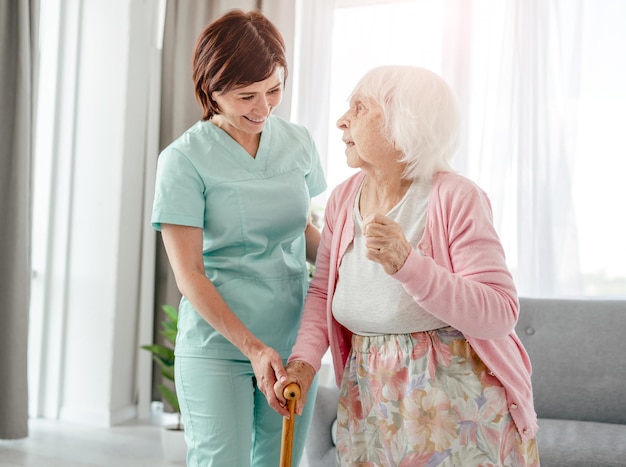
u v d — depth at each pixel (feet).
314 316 4.87
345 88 12.87
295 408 4.56
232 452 5.14
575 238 11.34
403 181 4.50
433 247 4.25
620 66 11.32
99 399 13.43
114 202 13.48
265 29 5.24
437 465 4.14
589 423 8.77
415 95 4.31
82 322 13.62
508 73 11.88
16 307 12.01
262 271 5.51
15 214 12.00
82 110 13.76
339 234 4.66
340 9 12.98
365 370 4.47
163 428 11.48
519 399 4.20
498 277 4.06
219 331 4.95
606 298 11.31
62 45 13.84
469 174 12.16
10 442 12.06
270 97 5.33
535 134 11.55
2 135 12.05
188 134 5.56
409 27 12.59
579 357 9.26
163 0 14.61
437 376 4.23
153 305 14.16
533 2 11.67
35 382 13.75
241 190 5.43
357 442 4.53
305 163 5.89
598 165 11.37
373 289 4.38
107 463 11.09
